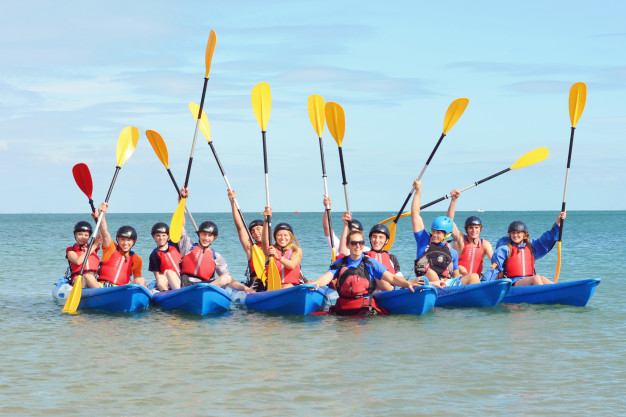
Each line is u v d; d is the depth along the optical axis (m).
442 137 11.52
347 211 10.41
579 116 11.32
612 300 10.42
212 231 9.94
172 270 9.98
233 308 9.80
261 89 11.23
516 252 10.37
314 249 23.47
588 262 17.56
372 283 8.98
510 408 4.78
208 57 10.94
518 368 5.92
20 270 15.95
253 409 4.77
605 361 6.18
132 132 11.10
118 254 10.01
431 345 6.92
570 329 7.86
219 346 6.88
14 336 7.42
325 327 8.07
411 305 8.93
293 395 5.10
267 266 9.75
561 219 10.70
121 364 6.05
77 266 10.25
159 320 8.64
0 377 5.57
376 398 5.02
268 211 10.10
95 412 4.68
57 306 9.95
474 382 5.45
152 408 4.77
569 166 11.06
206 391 5.19
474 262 10.55
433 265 9.82
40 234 39.84
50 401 4.92
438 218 9.89
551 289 9.75
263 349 6.73
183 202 10.73
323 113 11.90
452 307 9.78
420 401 4.95
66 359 6.24
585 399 4.98
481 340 7.20
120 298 9.33
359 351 6.62
